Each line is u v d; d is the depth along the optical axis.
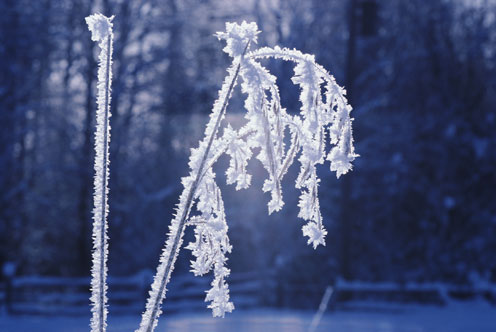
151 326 1.49
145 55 20.61
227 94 1.54
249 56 1.53
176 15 20.69
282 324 12.95
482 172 19.95
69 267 20.81
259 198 19.52
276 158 1.54
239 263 20.05
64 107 19.47
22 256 20.22
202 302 17.09
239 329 12.19
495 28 21.25
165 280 1.52
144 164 20.69
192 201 1.55
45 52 19.34
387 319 14.19
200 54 22.33
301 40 19.58
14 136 18.33
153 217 20.33
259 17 19.80
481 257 19.67
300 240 19.70
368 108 19.28
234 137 1.56
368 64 21.73
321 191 19.84
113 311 15.75
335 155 1.56
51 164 19.05
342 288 16.16
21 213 19.02
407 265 20.38
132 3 20.02
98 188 1.56
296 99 18.41
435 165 20.11
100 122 1.57
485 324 13.59
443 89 20.91
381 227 20.50
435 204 19.80
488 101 21.52
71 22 19.70
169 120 21.14
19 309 14.92
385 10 21.70
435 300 17.61
